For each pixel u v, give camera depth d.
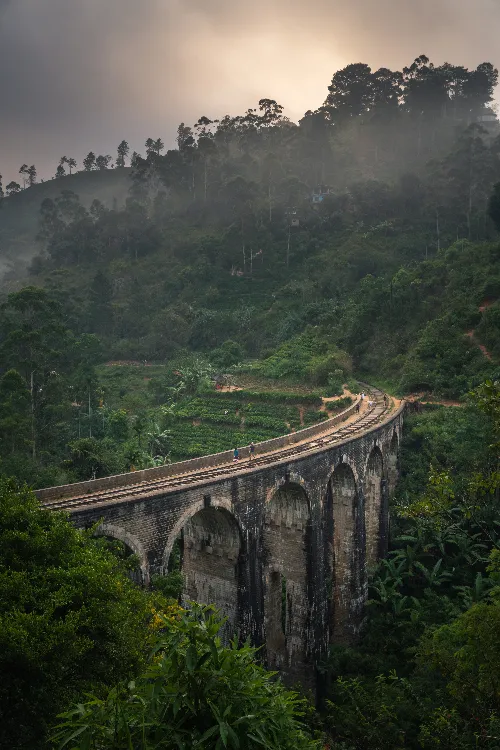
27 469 57.59
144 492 31.98
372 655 44.84
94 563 20.27
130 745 10.34
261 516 37.66
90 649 18.92
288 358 106.00
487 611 22.00
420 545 53.69
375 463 56.66
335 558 50.56
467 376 76.25
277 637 45.09
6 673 16.95
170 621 12.27
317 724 33.69
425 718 31.86
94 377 98.38
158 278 155.00
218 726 10.60
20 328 89.88
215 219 173.62
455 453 59.88
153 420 93.88
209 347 128.25
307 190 167.25
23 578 18.33
